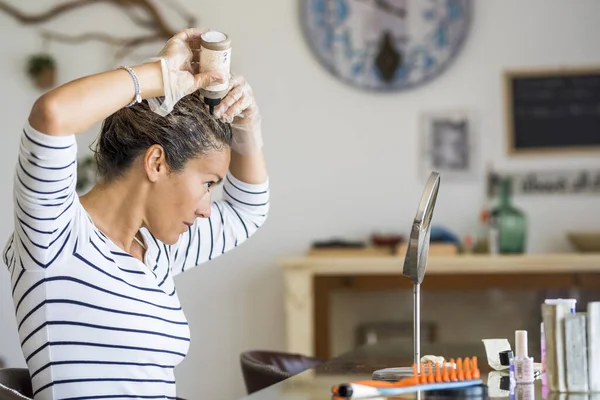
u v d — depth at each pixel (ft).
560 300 5.55
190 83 5.38
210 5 15.47
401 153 15.24
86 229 5.52
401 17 15.20
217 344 15.48
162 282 6.14
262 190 7.12
